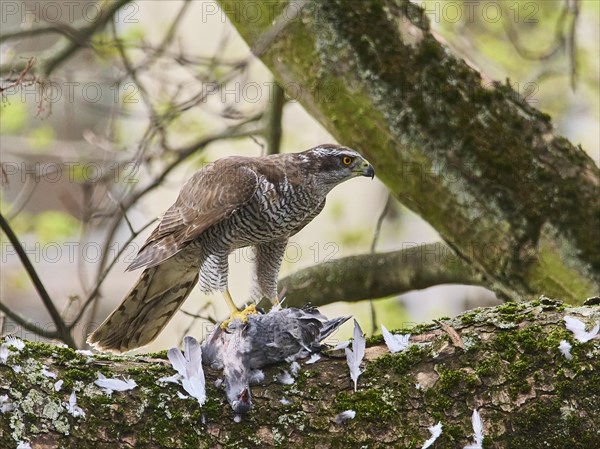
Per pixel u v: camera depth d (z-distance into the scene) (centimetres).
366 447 680
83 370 681
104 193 1433
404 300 1967
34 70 1375
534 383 688
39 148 1638
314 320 744
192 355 708
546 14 1739
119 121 1825
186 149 1423
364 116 1095
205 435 678
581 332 700
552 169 1084
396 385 701
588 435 675
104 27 1370
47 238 1557
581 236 1075
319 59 1090
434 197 1107
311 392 702
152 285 1048
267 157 1080
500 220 1087
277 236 1080
